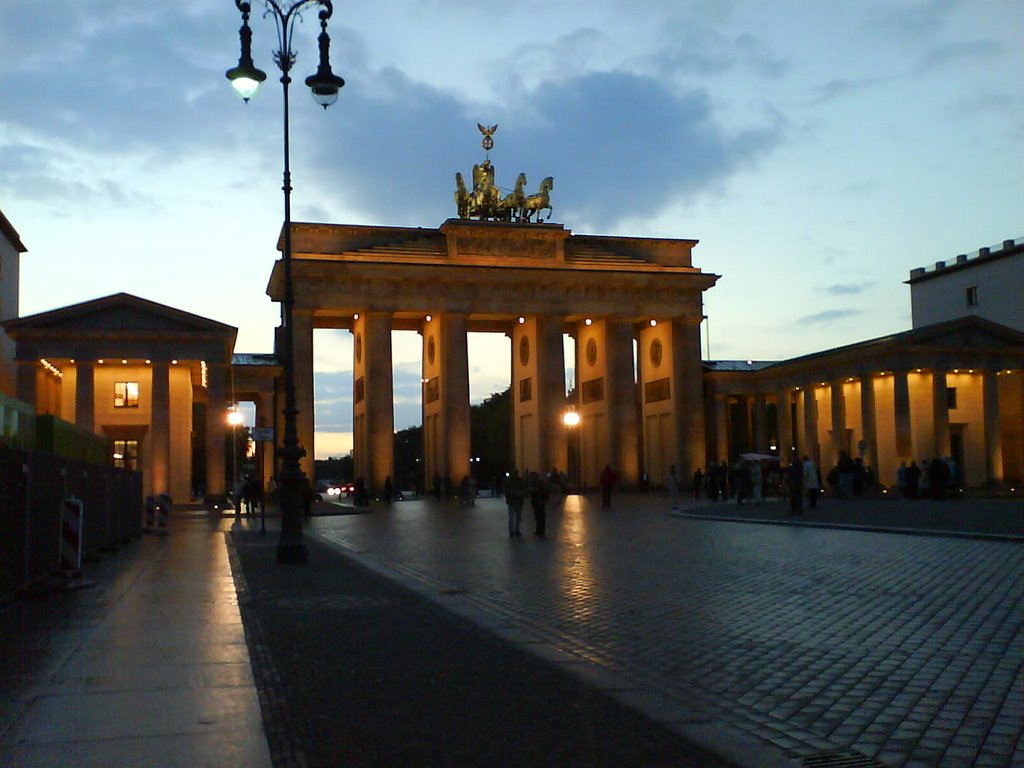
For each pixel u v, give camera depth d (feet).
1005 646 54.44
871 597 74.79
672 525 164.66
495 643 56.70
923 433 331.57
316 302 352.69
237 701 42.52
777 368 379.76
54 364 300.40
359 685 45.57
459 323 365.20
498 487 378.32
